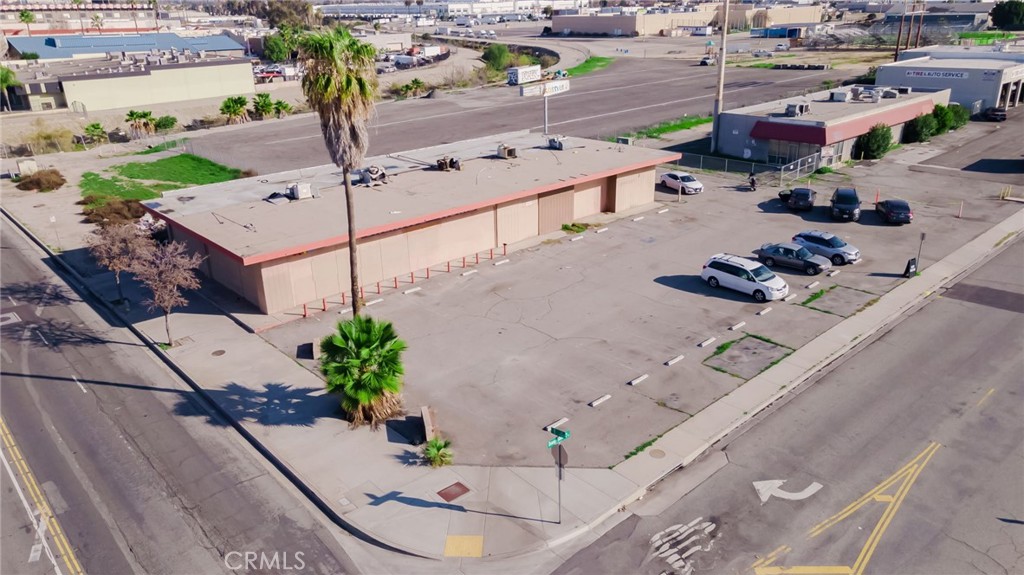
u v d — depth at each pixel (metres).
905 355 27.95
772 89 97.19
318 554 18.45
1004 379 25.91
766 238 41.56
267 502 20.52
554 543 18.55
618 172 45.31
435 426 23.73
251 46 152.75
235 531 19.34
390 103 98.69
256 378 27.09
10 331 32.22
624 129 75.81
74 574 17.92
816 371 26.91
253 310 33.16
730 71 119.12
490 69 123.75
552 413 24.44
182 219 36.06
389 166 46.84
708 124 78.19
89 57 121.69
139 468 22.17
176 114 93.56
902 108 63.47
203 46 135.88
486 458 22.05
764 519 19.30
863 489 20.34
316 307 33.25
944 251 38.81
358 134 24.70
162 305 29.27
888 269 36.53
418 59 139.00
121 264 33.28
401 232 36.34
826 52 142.25
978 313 31.38
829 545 18.30
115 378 27.84
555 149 50.91
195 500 20.64
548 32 198.62
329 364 23.25
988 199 47.91
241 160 66.88
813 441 22.64
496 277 36.69
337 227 34.28
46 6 160.12
